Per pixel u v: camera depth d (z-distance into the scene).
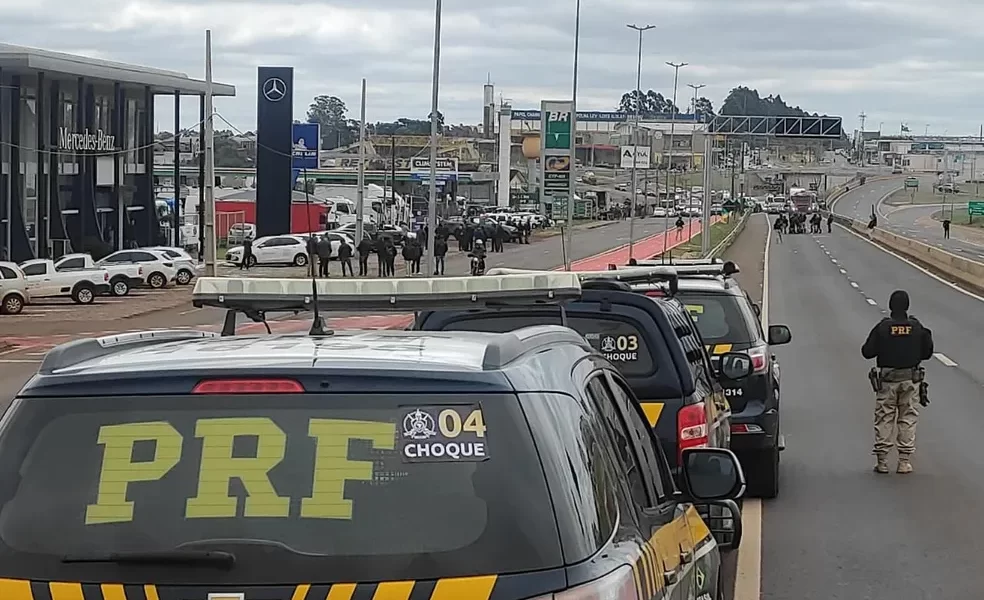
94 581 3.11
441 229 77.19
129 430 3.27
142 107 70.00
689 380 7.88
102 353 3.75
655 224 115.12
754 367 11.39
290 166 69.25
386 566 3.07
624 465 4.10
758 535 10.07
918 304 40.06
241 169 136.25
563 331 4.34
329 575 3.08
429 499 3.14
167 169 120.38
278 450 3.21
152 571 3.11
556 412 3.42
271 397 3.28
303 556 3.09
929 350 12.84
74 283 45.31
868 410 17.50
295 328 31.67
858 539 9.95
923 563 9.21
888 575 8.88
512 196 137.50
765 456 11.43
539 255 71.94
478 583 3.05
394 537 3.11
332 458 3.19
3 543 3.18
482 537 3.10
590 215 127.06
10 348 30.47
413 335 4.04
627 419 4.60
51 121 60.84
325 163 145.75
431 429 3.21
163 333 4.35
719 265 13.21
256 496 3.17
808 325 32.03
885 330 12.80
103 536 3.16
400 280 5.15
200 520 3.16
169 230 81.12
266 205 69.44
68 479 3.24
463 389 3.27
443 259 59.19
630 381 7.86
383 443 3.20
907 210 180.00
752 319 11.96
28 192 61.28
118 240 67.81
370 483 3.17
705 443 7.87
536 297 5.07
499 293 5.11
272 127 69.12
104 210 66.44
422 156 144.38
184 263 55.06
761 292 44.25
